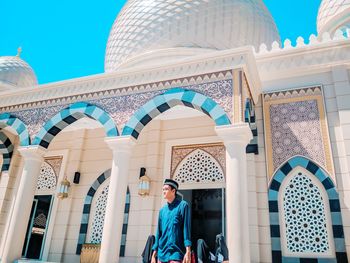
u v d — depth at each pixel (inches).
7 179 361.1
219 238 200.1
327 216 230.4
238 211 190.5
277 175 252.5
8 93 324.5
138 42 399.2
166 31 386.0
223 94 232.8
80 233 319.3
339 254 217.5
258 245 237.0
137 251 283.6
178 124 322.0
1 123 321.7
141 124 259.4
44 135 290.4
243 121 219.0
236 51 238.1
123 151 246.8
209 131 306.0
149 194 299.4
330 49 269.4
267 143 264.2
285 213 242.1
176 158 308.8
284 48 284.2
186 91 246.1
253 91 264.4
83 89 291.7
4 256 250.7
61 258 313.0
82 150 357.1
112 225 221.0
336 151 241.8
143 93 264.5
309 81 271.0
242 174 201.5
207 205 317.1
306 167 246.1
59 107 297.7
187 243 107.5
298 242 231.8
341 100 251.1
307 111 261.7
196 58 248.8
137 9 415.5
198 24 380.5
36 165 285.9
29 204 272.2
